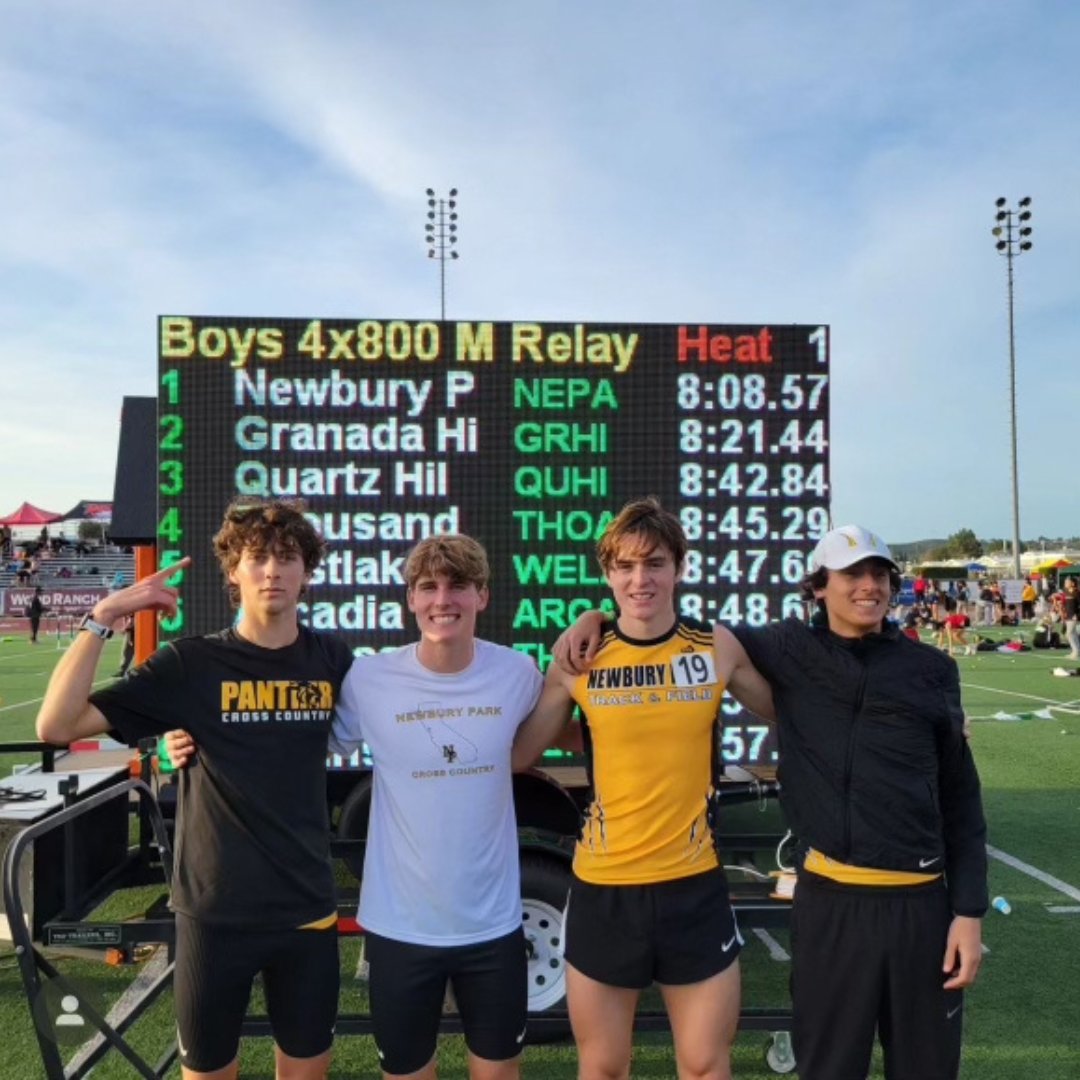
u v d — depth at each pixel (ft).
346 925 12.01
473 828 8.10
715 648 8.40
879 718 7.91
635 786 8.14
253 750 8.09
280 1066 8.29
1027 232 104.17
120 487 17.28
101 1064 11.65
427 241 106.42
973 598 102.89
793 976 8.17
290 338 13.74
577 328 13.89
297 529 8.36
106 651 65.82
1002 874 19.07
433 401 13.84
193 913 7.95
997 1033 12.46
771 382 14.01
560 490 13.89
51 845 11.90
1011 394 105.81
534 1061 12.06
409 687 8.32
